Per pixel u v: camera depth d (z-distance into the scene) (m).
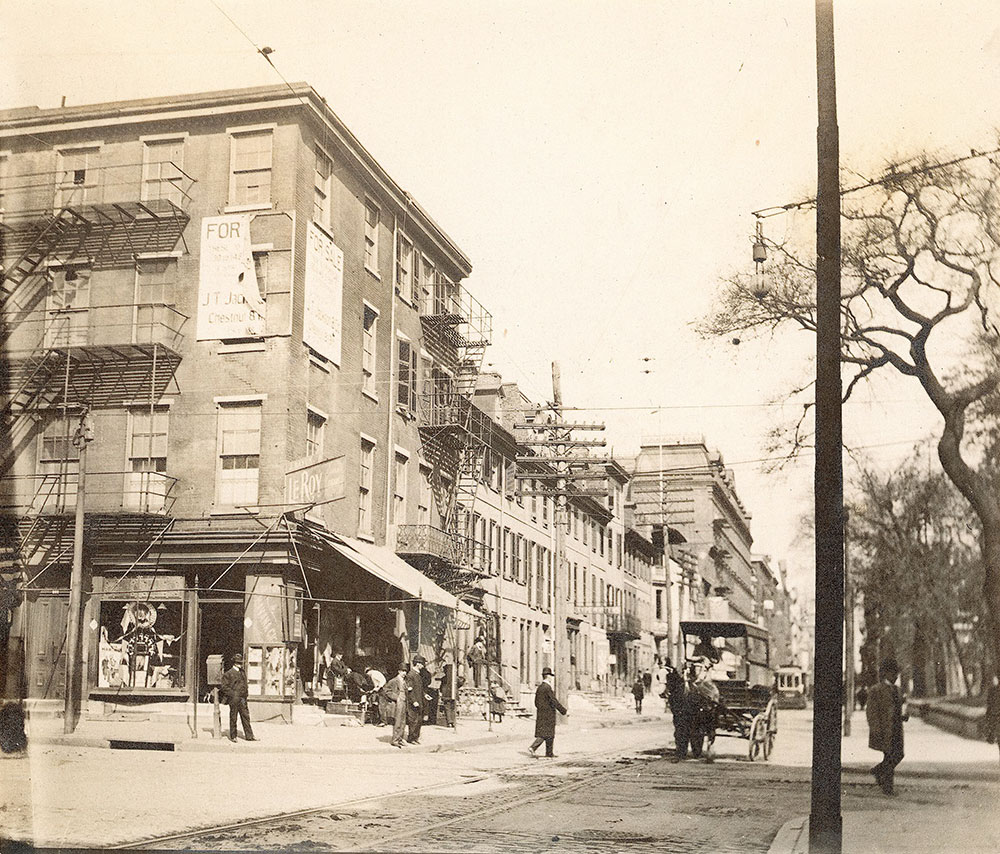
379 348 33.38
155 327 27.94
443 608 35.69
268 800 13.77
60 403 27.94
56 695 25.55
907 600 15.62
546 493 36.31
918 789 13.76
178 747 20.20
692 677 23.14
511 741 27.00
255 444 27.30
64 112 28.14
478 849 10.57
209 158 28.28
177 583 25.12
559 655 35.72
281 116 28.05
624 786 16.38
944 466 16.30
